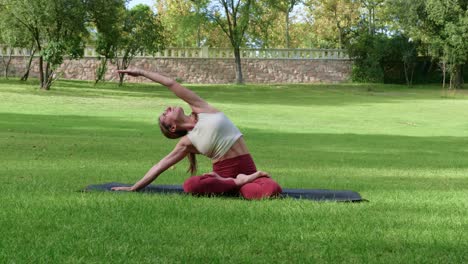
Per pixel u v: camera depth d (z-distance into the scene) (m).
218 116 6.80
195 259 3.75
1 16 39.28
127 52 47.78
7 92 35.94
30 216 4.95
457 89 58.28
